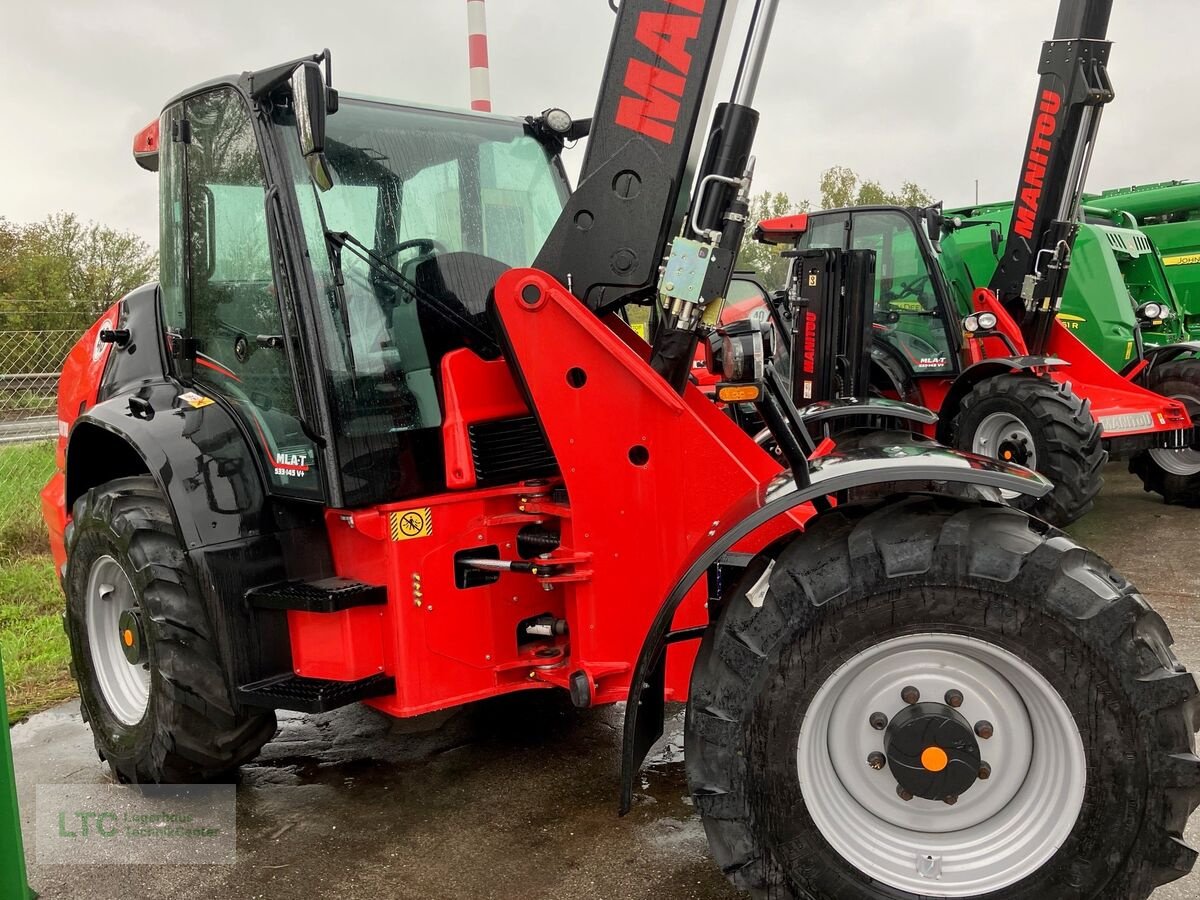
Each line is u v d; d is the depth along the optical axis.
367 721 3.60
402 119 2.98
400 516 2.65
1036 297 6.15
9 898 1.99
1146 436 5.86
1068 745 1.92
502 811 2.84
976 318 6.01
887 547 1.97
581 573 2.50
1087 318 7.08
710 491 2.44
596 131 2.46
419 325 2.81
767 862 2.02
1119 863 1.89
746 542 2.38
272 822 2.85
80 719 3.81
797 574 2.00
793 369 5.27
